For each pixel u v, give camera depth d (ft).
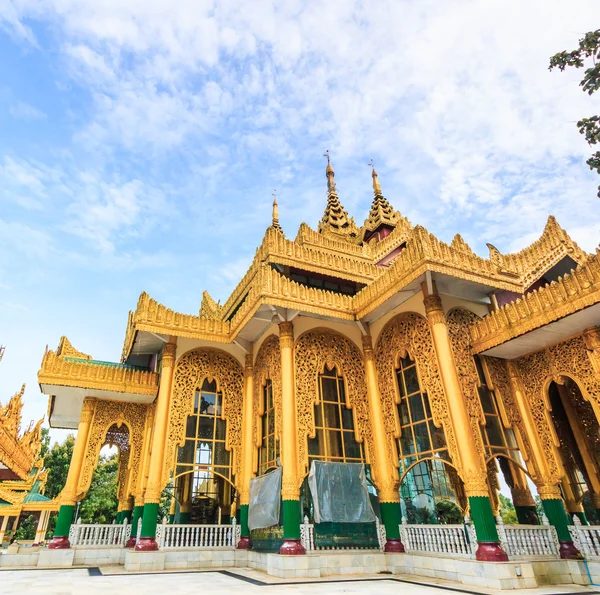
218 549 36.58
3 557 37.91
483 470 27.84
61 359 41.91
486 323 32.07
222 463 40.24
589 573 25.73
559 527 28.45
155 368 45.96
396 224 61.36
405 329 35.99
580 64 18.80
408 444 34.45
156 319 40.09
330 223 68.33
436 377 31.89
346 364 39.19
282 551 29.89
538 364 32.30
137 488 43.14
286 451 33.12
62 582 24.70
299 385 36.42
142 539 34.71
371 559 31.58
